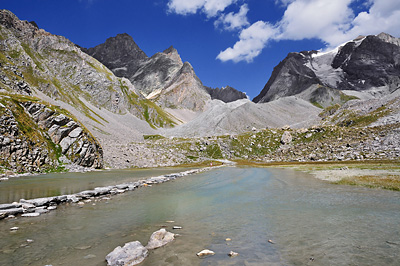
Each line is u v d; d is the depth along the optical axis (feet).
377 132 350.43
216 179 142.41
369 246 29.99
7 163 167.02
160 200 71.41
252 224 42.98
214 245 32.19
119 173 199.72
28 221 46.47
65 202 67.31
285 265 24.76
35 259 27.50
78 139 240.94
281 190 89.45
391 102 604.08
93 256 28.48
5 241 34.30
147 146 458.09
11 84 426.10
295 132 559.79
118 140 558.56
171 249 30.83
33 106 219.61
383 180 100.27
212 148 516.32
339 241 32.32
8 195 77.41
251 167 285.23
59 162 212.64
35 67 638.94
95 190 82.58
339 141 386.11
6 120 179.01
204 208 58.95
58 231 39.60
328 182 109.40
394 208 53.01
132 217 49.90
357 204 58.54
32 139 196.24
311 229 38.65
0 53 555.28
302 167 234.17
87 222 45.75
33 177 152.25
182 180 139.03
